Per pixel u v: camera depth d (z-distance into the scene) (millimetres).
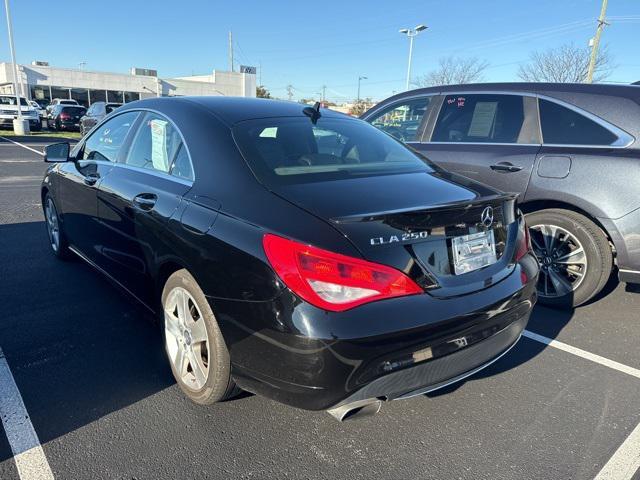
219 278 2201
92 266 3994
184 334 2590
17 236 5695
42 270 4547
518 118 4195
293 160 2570
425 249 2111
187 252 2402
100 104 21359
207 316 2334
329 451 2338
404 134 5012
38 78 39188
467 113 4512
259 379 2123
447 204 2156
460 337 2166
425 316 2029
